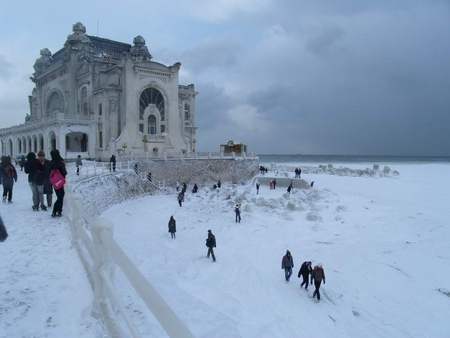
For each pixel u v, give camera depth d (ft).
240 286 43.98
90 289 17.37
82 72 195.11
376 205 111.75
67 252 24.56
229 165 177.99
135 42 216.95
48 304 16.02
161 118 187.83
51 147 190.60
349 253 64.03
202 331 19.44
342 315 39.55
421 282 51.01
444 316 41.29
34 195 40.83
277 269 54.60
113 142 169.89
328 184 155.12
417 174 208.74
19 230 30.89
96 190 83.41
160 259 50.60
